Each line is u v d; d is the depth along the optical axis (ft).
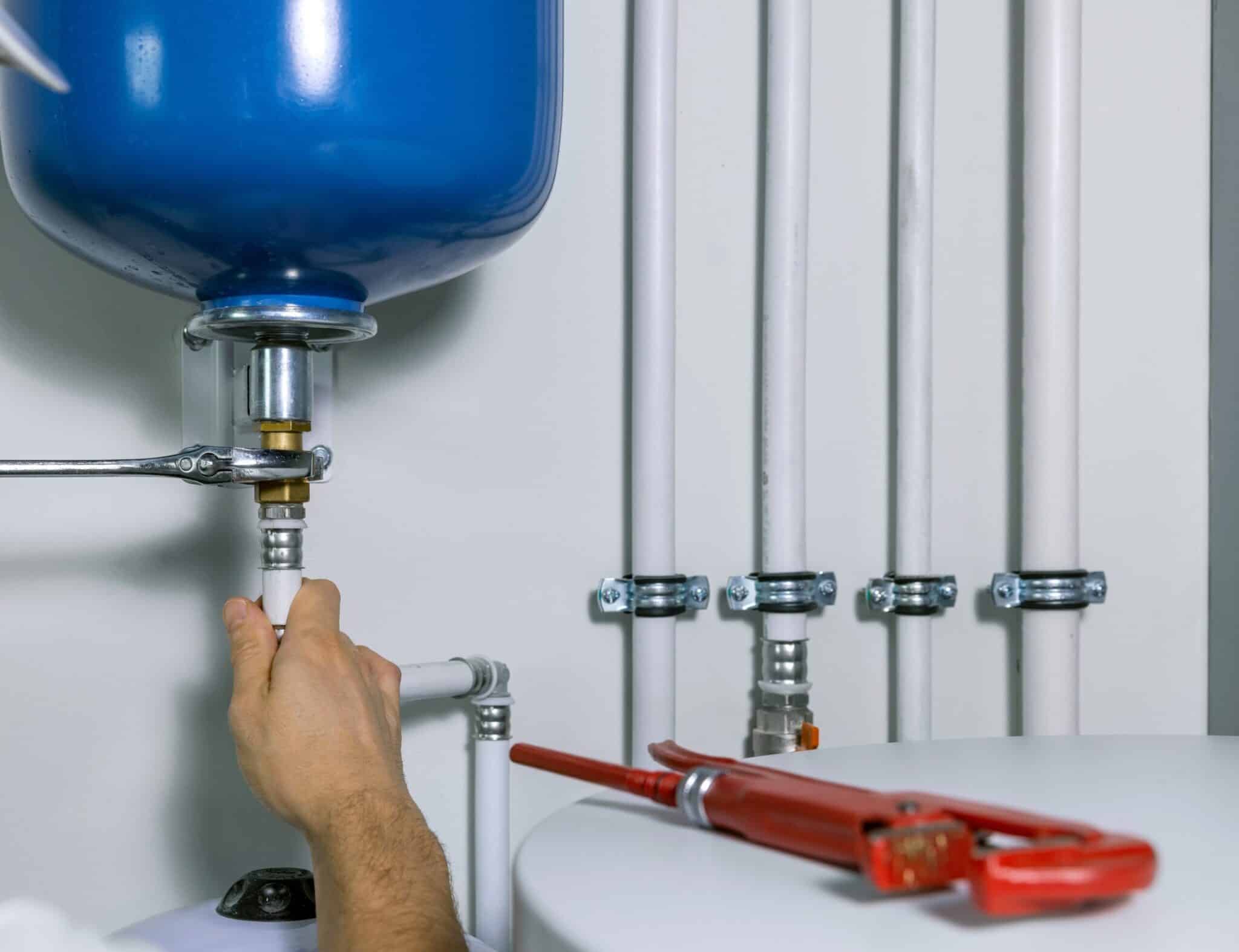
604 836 1.24
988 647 3.09
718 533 2.97
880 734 3.06
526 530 2.85
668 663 2.78
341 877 1.63
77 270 2.53
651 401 2.77
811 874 1.07
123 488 2.55
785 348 2.82
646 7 2.76
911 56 2.91
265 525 2.03
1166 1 3.16
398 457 2.76
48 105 1.75
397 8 1.76
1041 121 2.89
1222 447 3.15
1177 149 3.17
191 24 1.68
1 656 2.47
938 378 3.09
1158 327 3.16
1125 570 3.15
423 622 2.77
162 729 2.57
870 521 3.05
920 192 2.91
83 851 2.51
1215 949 0.85
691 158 2.97
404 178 1.80
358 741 1.77
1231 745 1.63
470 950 2.26
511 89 1.90
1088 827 0.96
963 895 0.99
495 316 2.84
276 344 2.06
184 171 1.72
